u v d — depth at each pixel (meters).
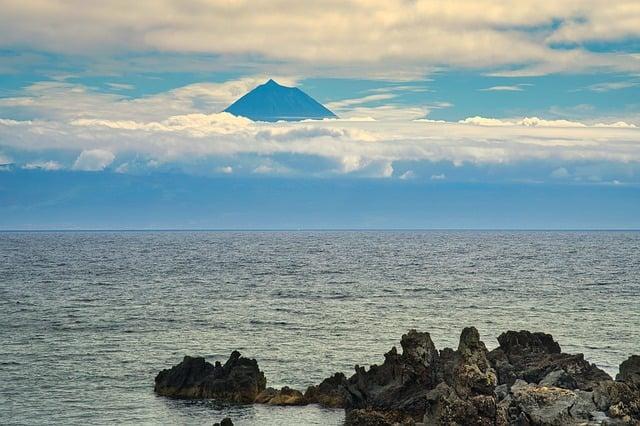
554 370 99.38
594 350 146.00
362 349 149.62
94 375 127.69
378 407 95.81
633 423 79.75
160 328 179.12
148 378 125.56
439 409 84.25
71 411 106.06
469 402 83.75
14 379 124.81
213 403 109.62
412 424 84.94
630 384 88.62
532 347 111.19
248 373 114.12
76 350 150.00
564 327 177.50
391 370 100.56
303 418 100.88
